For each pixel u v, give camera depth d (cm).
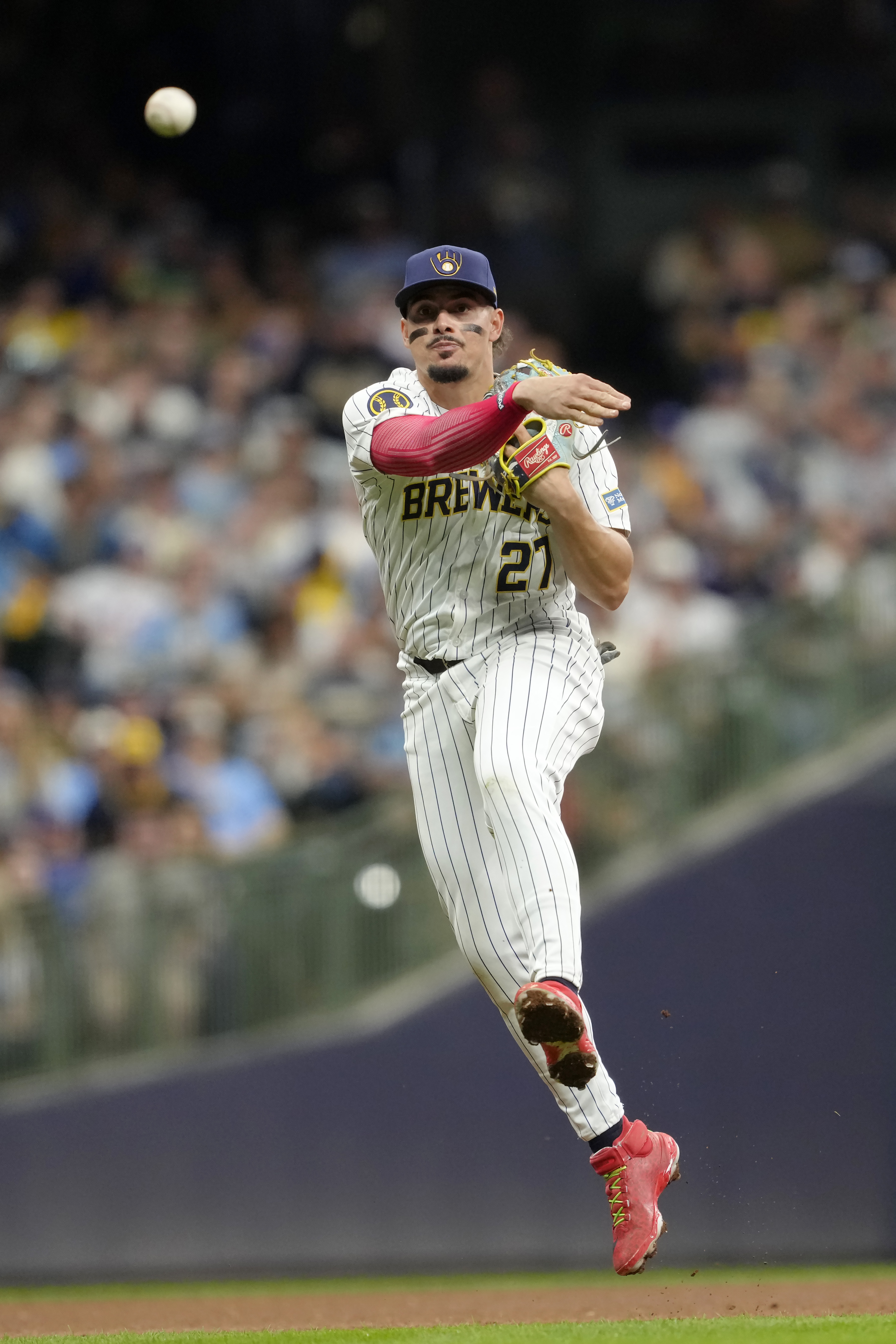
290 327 4775
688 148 5866
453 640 1374
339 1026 2973
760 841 2989
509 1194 2930
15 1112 2944
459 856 1391
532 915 1300
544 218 5694
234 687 3422
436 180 5719
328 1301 2378
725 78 5884
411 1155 2941
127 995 2978
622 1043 2948
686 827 3023
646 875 2984
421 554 1367
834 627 3081
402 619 1410
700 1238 2906
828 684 3073
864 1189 2938
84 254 4938
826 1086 2955
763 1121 2942
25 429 4019
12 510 3800
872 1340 1288
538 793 1314
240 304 4884
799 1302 2088
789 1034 2964
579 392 1247
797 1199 2928
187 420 4231
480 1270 2906
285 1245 2920
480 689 1367
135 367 4362
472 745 1388
